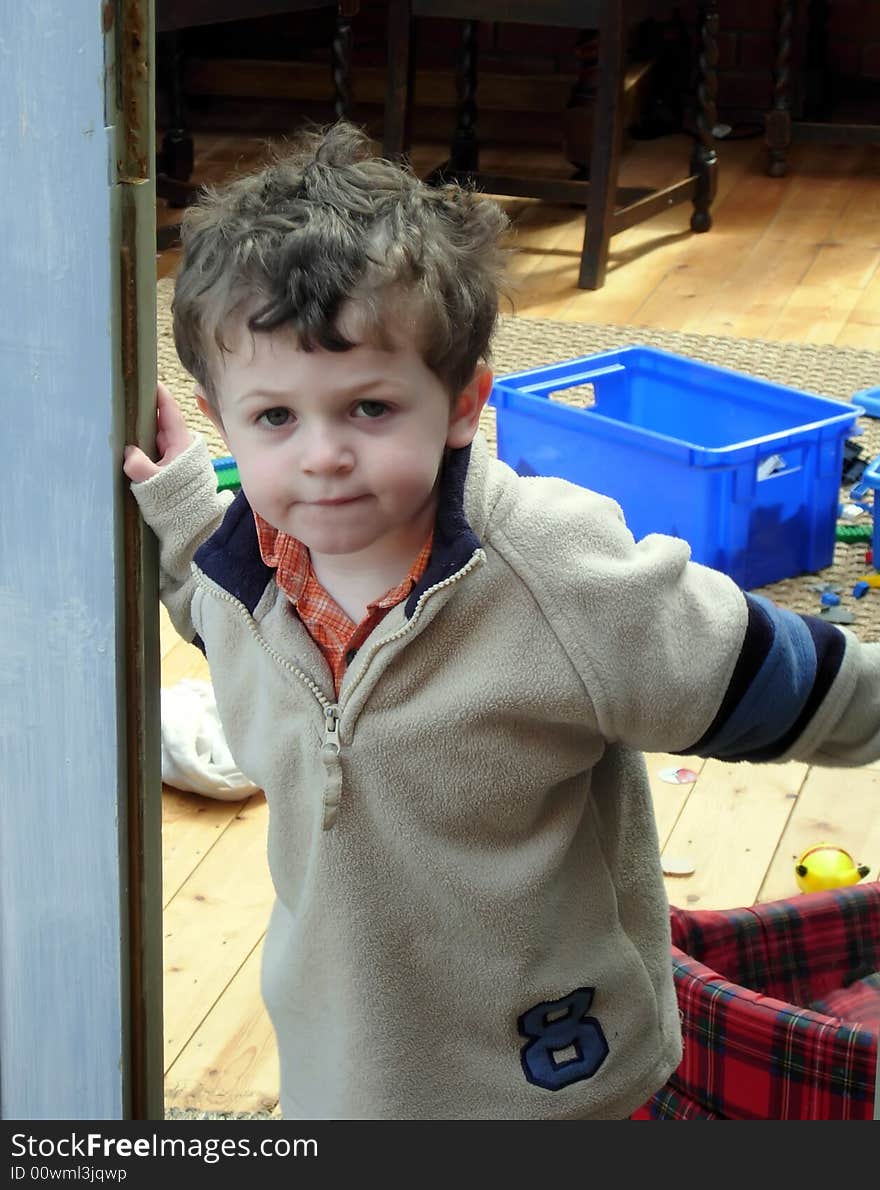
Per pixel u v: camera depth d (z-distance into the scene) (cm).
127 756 117
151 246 107
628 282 439
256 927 212
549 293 430
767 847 230
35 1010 124
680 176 514
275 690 118
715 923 182
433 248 103
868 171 528
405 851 116
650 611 110
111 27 98
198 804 237
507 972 118
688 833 233
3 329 108
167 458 116
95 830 118
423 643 112
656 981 129
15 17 99
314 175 106
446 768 113
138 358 108
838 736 117
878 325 411
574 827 118
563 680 110
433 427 105
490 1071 121
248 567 116
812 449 294
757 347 395
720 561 289
